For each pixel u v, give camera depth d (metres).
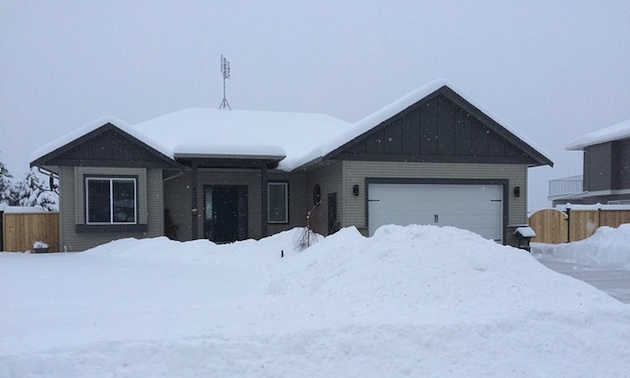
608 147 26.91
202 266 11.30
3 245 16.55
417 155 15.88
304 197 19.70
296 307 6.42
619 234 15.18
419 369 4.59
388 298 6.23
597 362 4.93
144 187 16.30
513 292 6.17
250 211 19.33
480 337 5.02
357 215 15.39
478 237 7.61
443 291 6.21
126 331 5.16
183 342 4.59
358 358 4.65
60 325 5.79
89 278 9.53
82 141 15.53
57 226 17.06
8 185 34.81
